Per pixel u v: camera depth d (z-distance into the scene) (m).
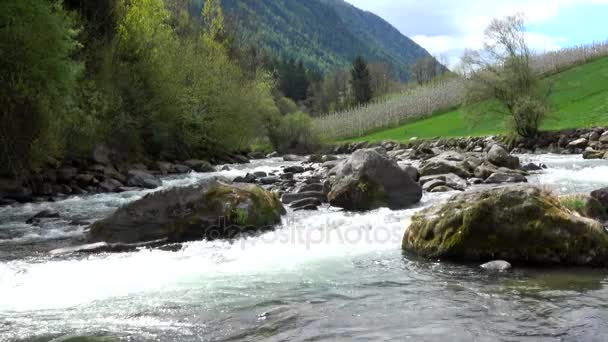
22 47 18.64
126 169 26.80
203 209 10.93
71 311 6.13
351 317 5.65
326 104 140.50
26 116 18.62
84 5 30.81
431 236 8.65
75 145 24.11
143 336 5.25
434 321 5.41
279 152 58.53
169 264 8.45
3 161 18.80
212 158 40.94
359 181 14.24
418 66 152.38
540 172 22.20
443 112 85.81
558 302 5.90
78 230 12.23
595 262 7.60
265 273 7.77
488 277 7.17
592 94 60.69
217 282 7.32
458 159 23.28
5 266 8.43
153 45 34.09
